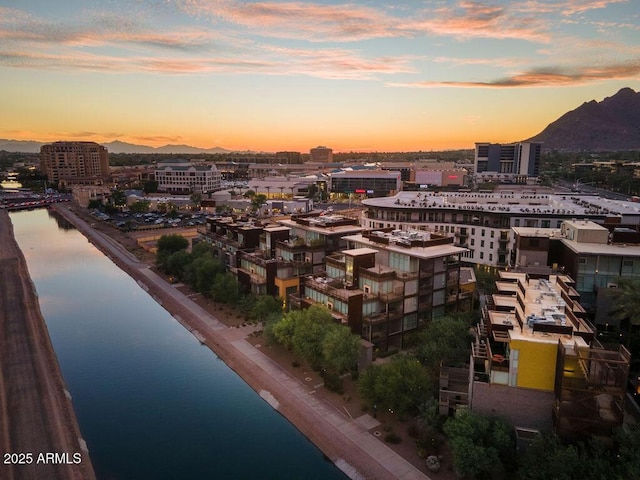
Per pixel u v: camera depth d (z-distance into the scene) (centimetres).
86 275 15000
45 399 7194
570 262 8312
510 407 5259
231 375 8100
